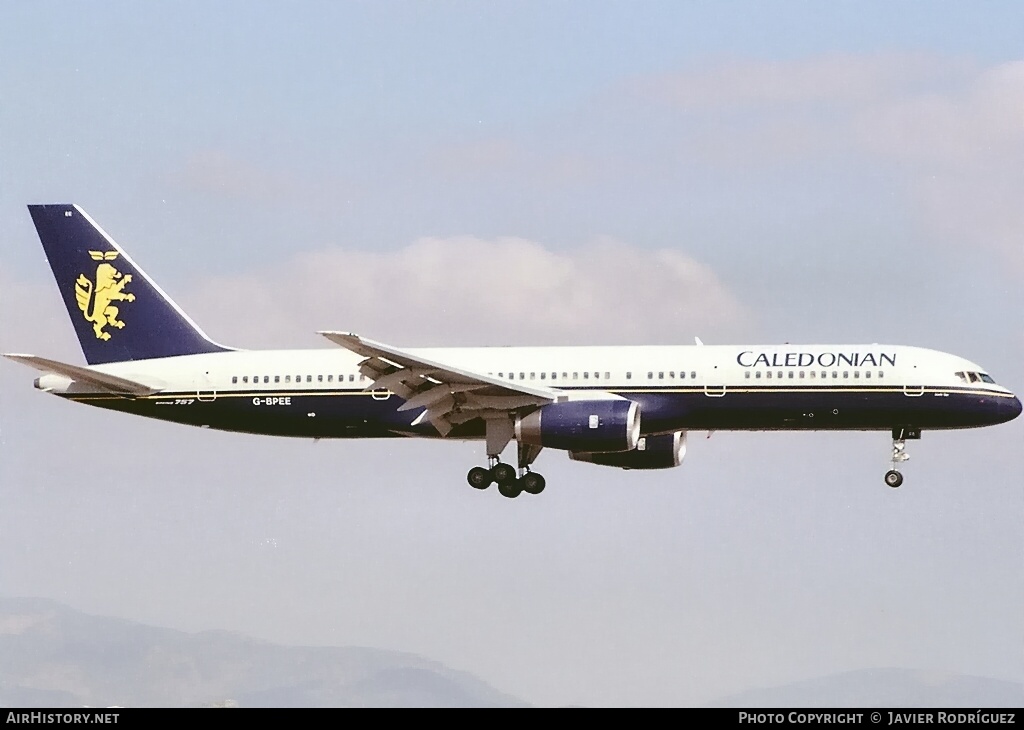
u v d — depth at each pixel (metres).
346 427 184.75
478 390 173.62
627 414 172.75
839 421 174.75
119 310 193.38
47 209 195.12
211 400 186.88
